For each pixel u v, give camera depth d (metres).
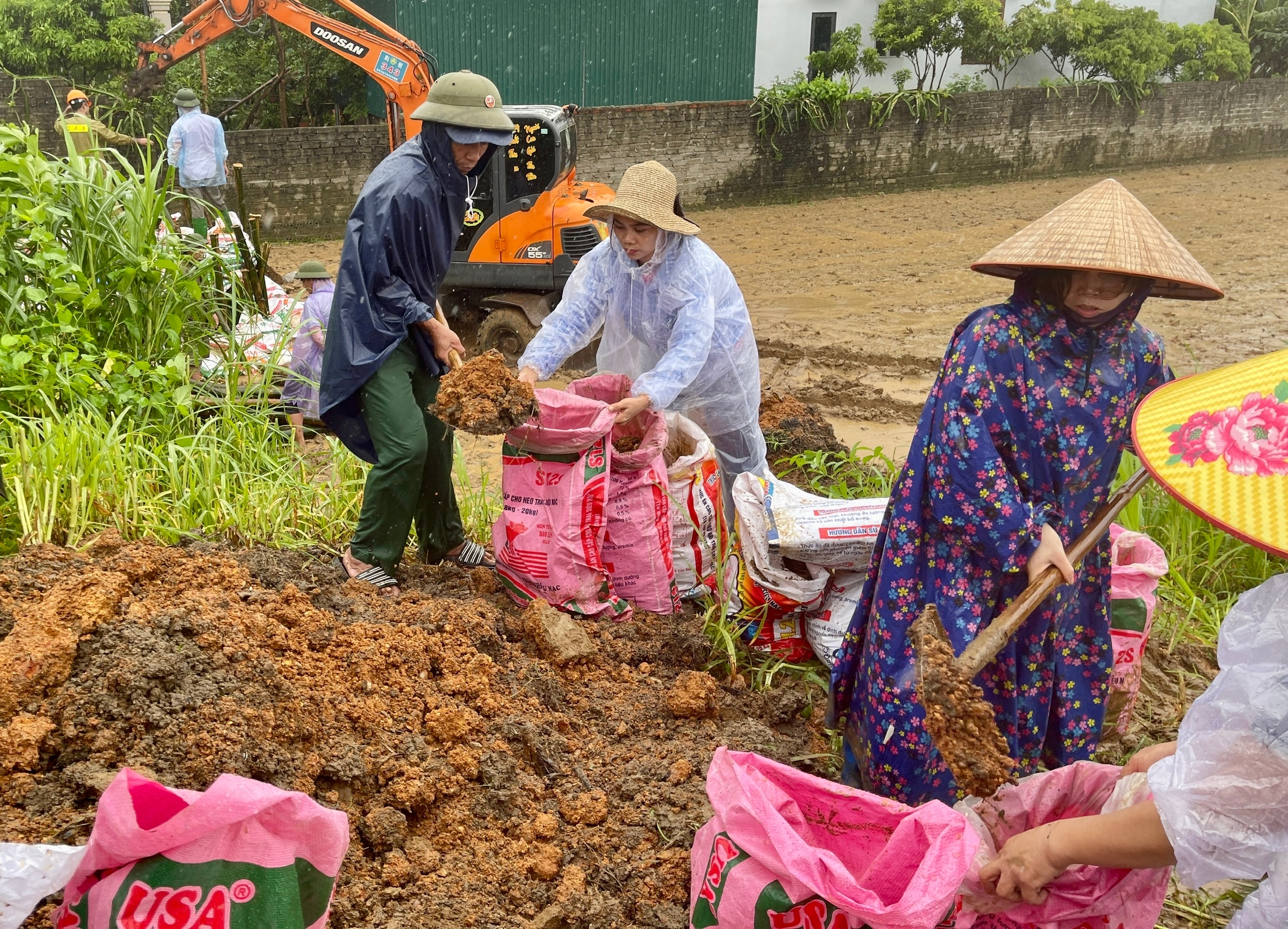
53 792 2.37
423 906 2.54
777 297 11.75
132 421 4.65
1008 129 20.05
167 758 2.49
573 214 8.63
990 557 2.71
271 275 9.61
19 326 4.93
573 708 3.41
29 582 3.04
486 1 15.84
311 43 15.77
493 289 9.03
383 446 3.63
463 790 2.88
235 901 1.91
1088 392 2.72
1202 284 2.54
